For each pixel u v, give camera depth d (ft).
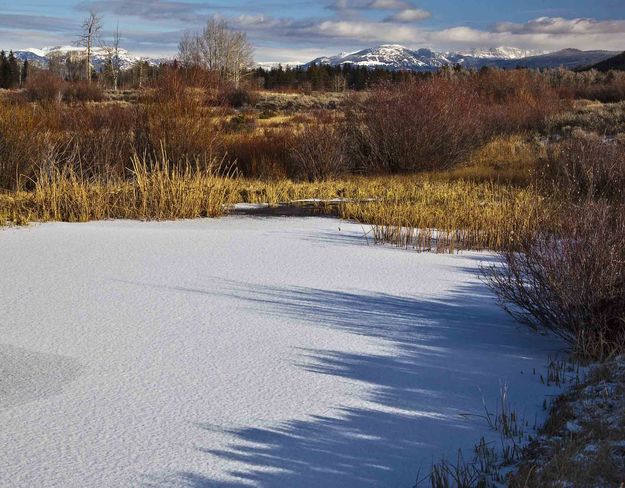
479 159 68.23
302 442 12.03
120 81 216.95
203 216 41.06
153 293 22.15
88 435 12.16
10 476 10.73
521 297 19.11
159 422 12.73
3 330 18.10
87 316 19.45
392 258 28.91
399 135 63.26
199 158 51.80
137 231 34.81
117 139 50.98
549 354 16.92
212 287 23.11
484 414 13.33
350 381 14.90
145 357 16.19
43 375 14.94
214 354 16.46
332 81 271.90
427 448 11.90
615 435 11.66
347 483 10.70
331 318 19.72
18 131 47.21
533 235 23.29
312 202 46.73
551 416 12.98
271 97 161.99
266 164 60.85
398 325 19.20
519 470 10.81
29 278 24.02
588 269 17.47
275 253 29.50
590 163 44.50
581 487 10.05
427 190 48.96
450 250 30.35
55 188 39.86
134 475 10.82
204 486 10.52
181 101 52.90
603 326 17.24
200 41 203.51
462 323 19.52
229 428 12.53
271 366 15.71
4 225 35.76
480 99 88.53
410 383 14.87
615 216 19.45
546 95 104.58
